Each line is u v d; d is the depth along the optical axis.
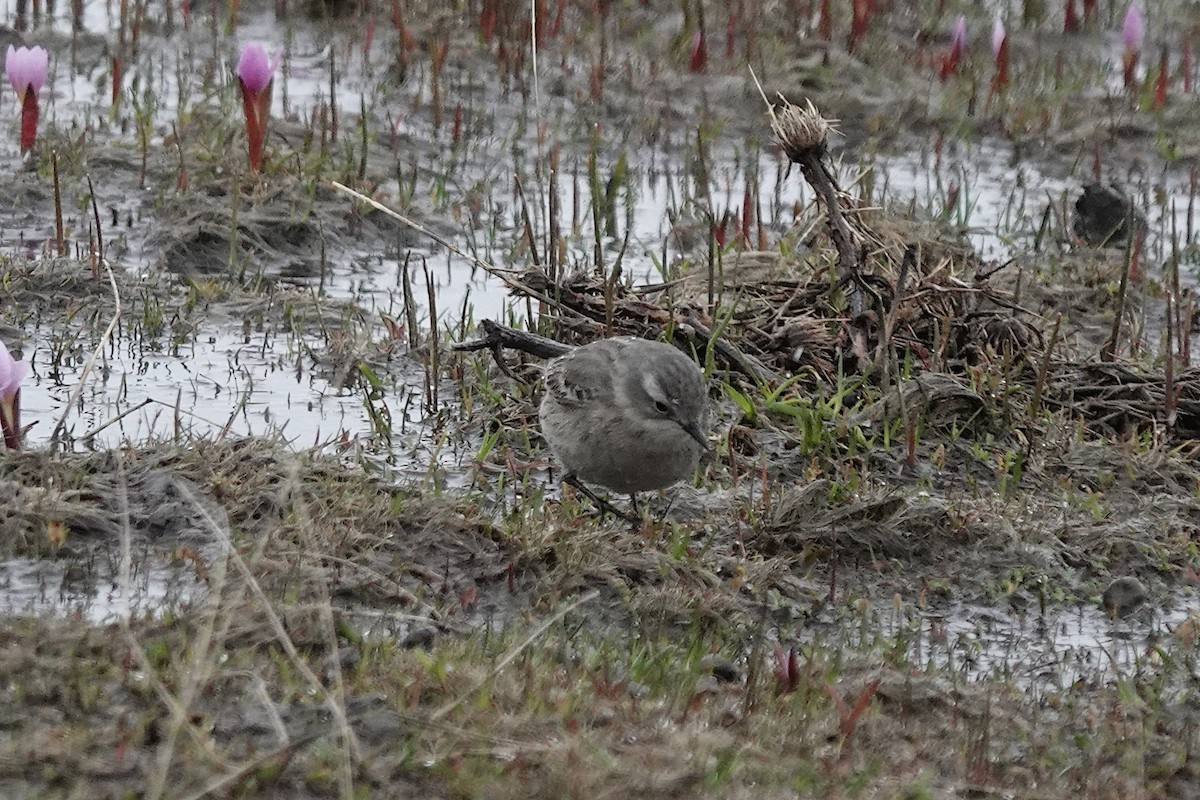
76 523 10.27
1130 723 9.20
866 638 10.30
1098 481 12.77
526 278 14.54
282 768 7.24
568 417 11.24
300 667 7.86
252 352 14.66
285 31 23.20
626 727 8.14
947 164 20.55
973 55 23.77
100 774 7.13
